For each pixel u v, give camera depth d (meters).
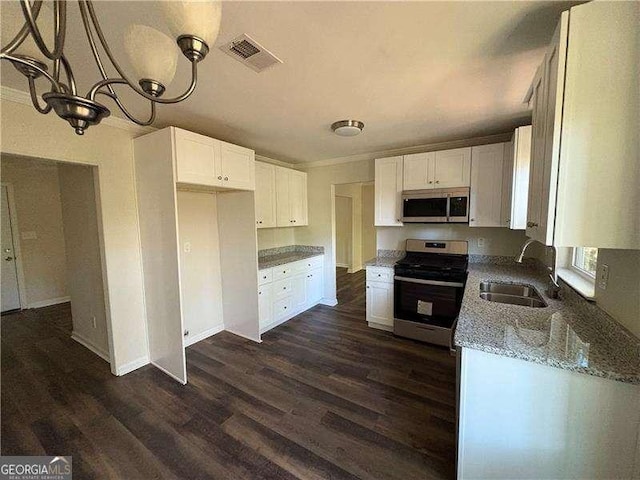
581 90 1.01
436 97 2.04
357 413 2.00
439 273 2.96
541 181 1.23
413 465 1.58
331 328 3.56
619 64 0.96
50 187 4.70
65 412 2.05
